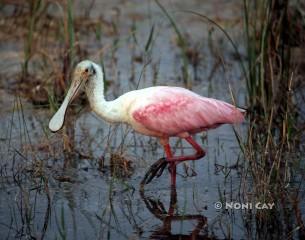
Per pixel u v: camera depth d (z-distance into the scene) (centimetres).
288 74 1513
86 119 1503
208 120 1202
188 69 1798
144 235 1047
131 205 1147
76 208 1129
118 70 1767
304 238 1042
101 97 1226
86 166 1285
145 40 1983
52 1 1838
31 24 1689
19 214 1105
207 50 1922
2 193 1175
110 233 1052
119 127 1460
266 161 1248
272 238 1044
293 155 1293
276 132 1417
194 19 2139
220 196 1148
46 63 1723
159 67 1794
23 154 1303
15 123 1455
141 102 1211
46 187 1179
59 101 1550
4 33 1956
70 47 1566
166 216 1112
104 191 1192
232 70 1780
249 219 1097
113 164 1280
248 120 1482
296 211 1088
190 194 1189
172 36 2009
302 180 1212
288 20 1547
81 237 1037
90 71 1219
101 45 1914
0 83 1655
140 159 1315
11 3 2042
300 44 1683
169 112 1202
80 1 2250
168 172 1286
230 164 1298
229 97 1608
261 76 1417
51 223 1080
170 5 2250
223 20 2108
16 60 1795
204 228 1073
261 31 1476
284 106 1467
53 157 1305
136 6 2242
